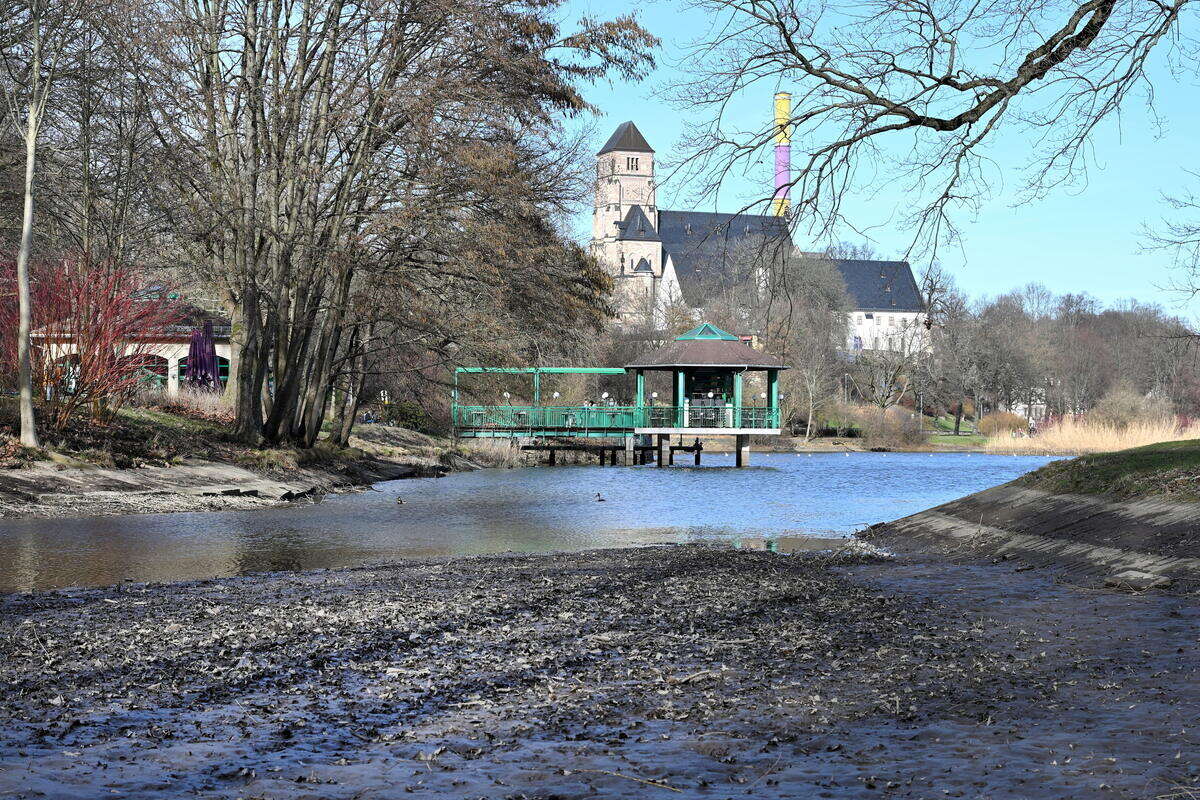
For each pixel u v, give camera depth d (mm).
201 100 32812
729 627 10383
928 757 5828
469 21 32469
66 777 5621
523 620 10844
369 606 11719
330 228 34812
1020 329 113812
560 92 36375
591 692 7641
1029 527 17172
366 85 33062
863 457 74688
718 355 61531
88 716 7031
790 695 7438
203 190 33656
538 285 38000
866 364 100312
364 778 5629
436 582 14148
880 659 8633
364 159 34156
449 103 33000
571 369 63000
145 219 37312
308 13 32969
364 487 37438
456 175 33656
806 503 33656
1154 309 119750
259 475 31531
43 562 16359
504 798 5273
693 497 36031
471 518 26875
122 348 29812
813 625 10430
